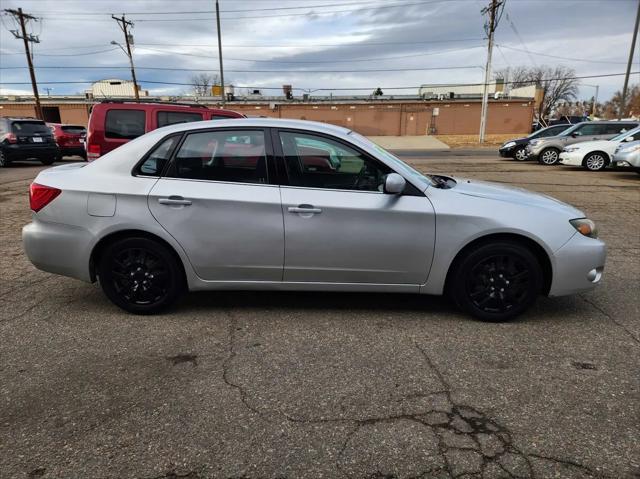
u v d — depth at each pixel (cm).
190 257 370
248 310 400
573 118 4347
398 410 263
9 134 1513
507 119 4834
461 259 368
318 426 249
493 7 3541
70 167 408
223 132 371
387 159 369
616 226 723
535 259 364
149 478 214
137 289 383
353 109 4806
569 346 338
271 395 277
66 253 376
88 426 249
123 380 292
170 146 373
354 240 361
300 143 367
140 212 365
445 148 3578
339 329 365
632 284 468
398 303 416
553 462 223
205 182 367
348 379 295
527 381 292
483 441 238
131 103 861
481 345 339
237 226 362
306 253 365
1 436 241
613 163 1263
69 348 333
